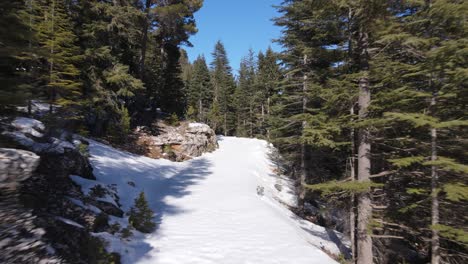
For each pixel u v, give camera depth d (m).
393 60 11.65
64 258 5.74
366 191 10.55
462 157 10.91
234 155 31.69
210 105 62.94
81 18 20.27
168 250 9.25
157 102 33.16
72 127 15.77
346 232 15.88
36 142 10.16
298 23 17.91
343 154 17.42
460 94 9.67
